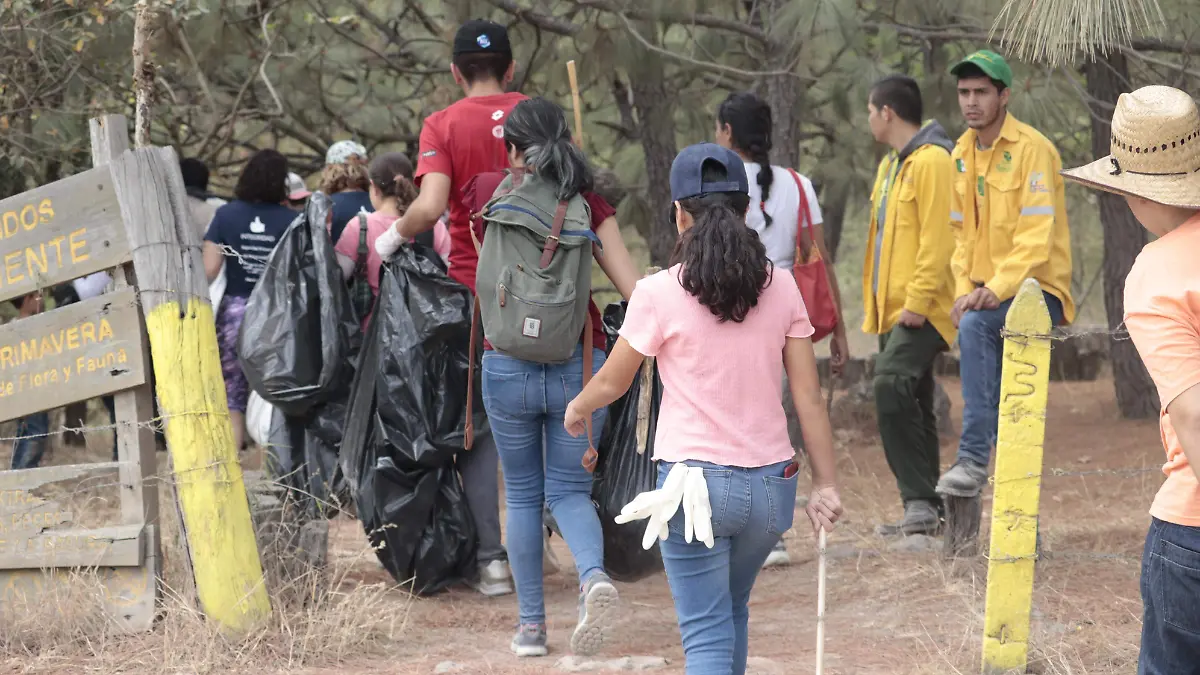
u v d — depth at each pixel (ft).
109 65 81.97
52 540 48.60
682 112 101.35
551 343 43.16
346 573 55.62
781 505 32.83
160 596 48.19
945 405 112.88
